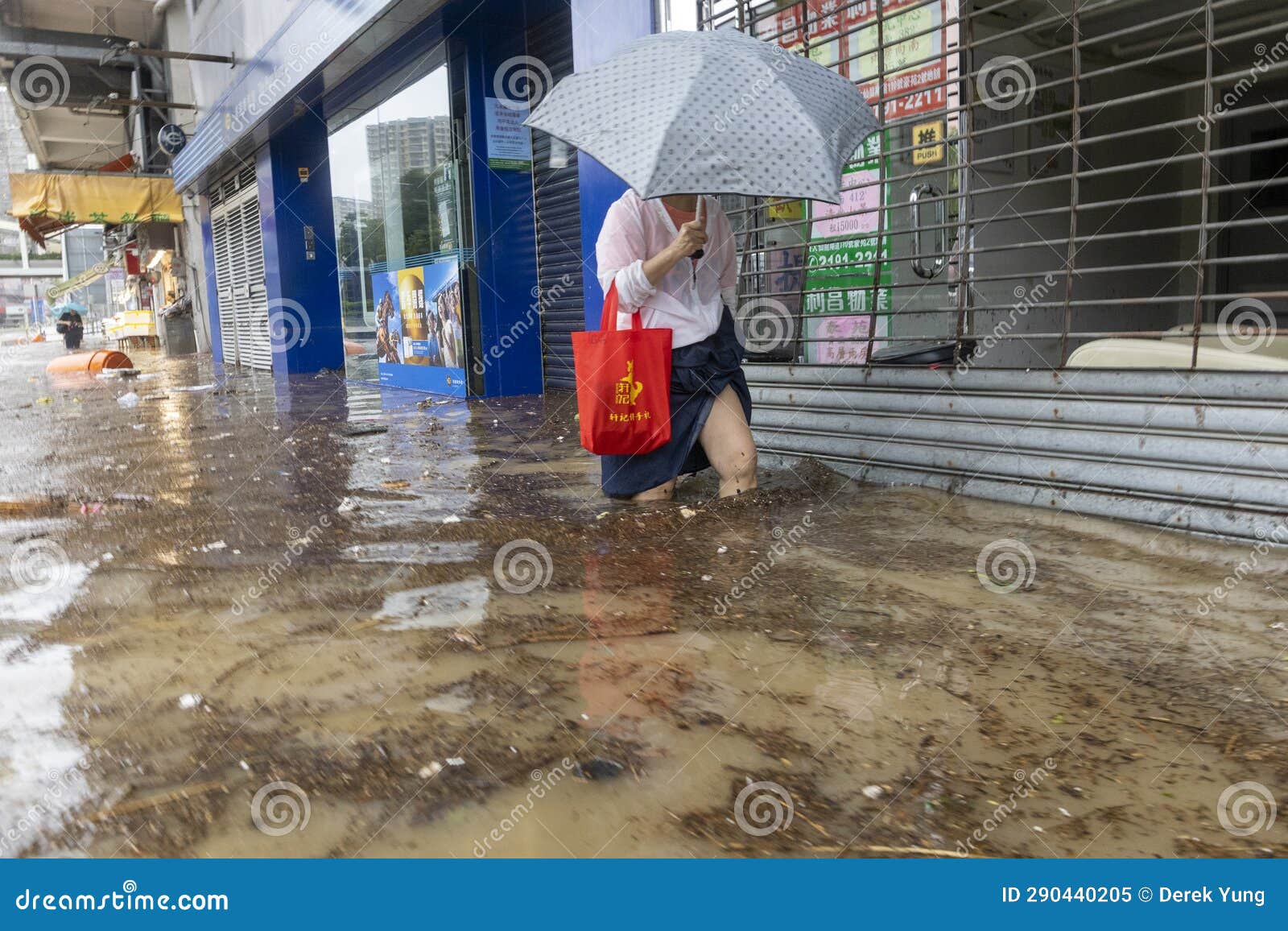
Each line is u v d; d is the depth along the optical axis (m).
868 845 1.66
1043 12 5.82
